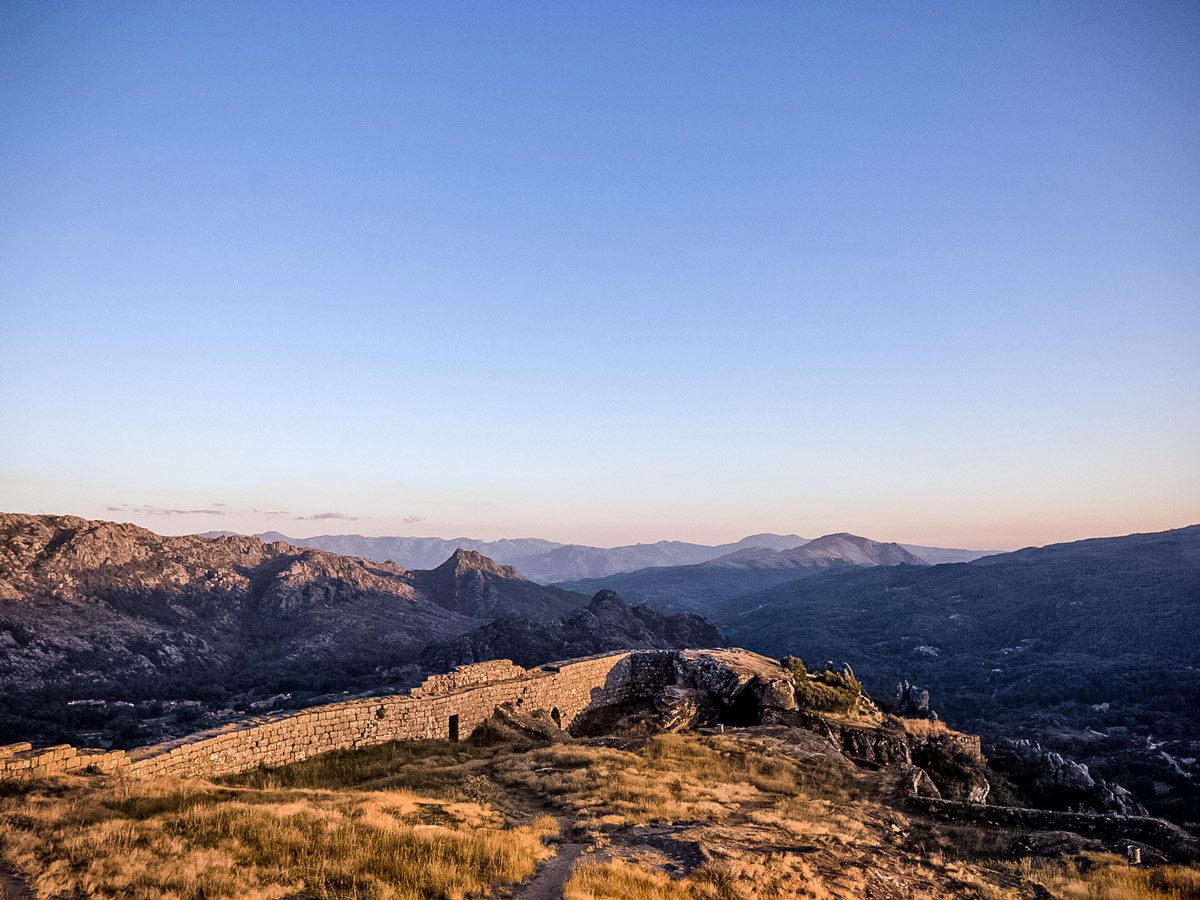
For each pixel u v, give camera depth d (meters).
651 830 19.00
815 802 24.12
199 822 14.84
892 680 166.00
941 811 24.58
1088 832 22.02
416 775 25.11
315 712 27.25
